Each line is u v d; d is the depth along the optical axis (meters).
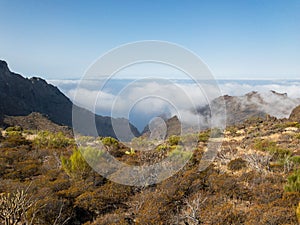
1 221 5.02
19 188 7.61
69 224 6.48
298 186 7.08
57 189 8.18
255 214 5.98
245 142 16.94
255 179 8.41
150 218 6.24
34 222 5.93
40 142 16.59
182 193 7.30
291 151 13.28
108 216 6.56
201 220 6.04
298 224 5.44
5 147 15.30
